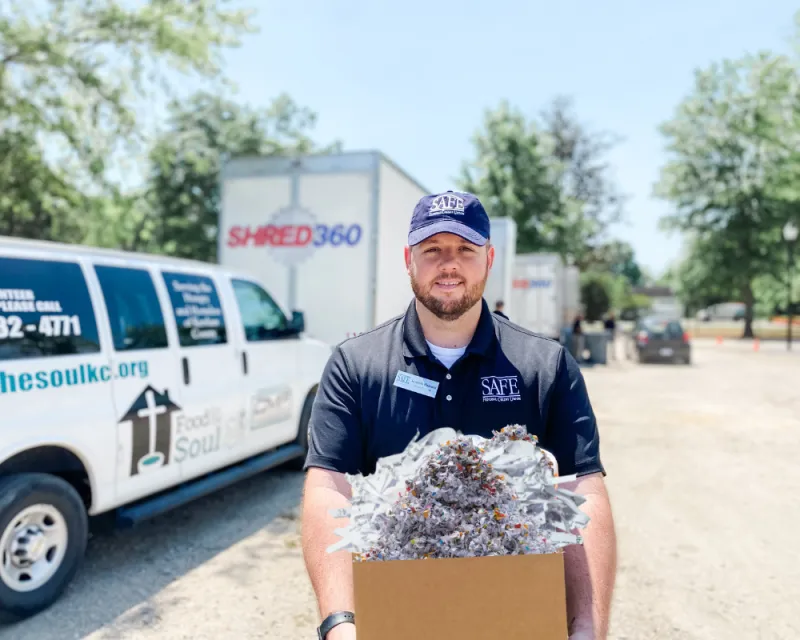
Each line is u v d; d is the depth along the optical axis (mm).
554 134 40906
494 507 1412
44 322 3439
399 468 1510
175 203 23953
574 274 25094
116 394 3795
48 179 13414
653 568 4129
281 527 4766
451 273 1705
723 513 5203
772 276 37062
